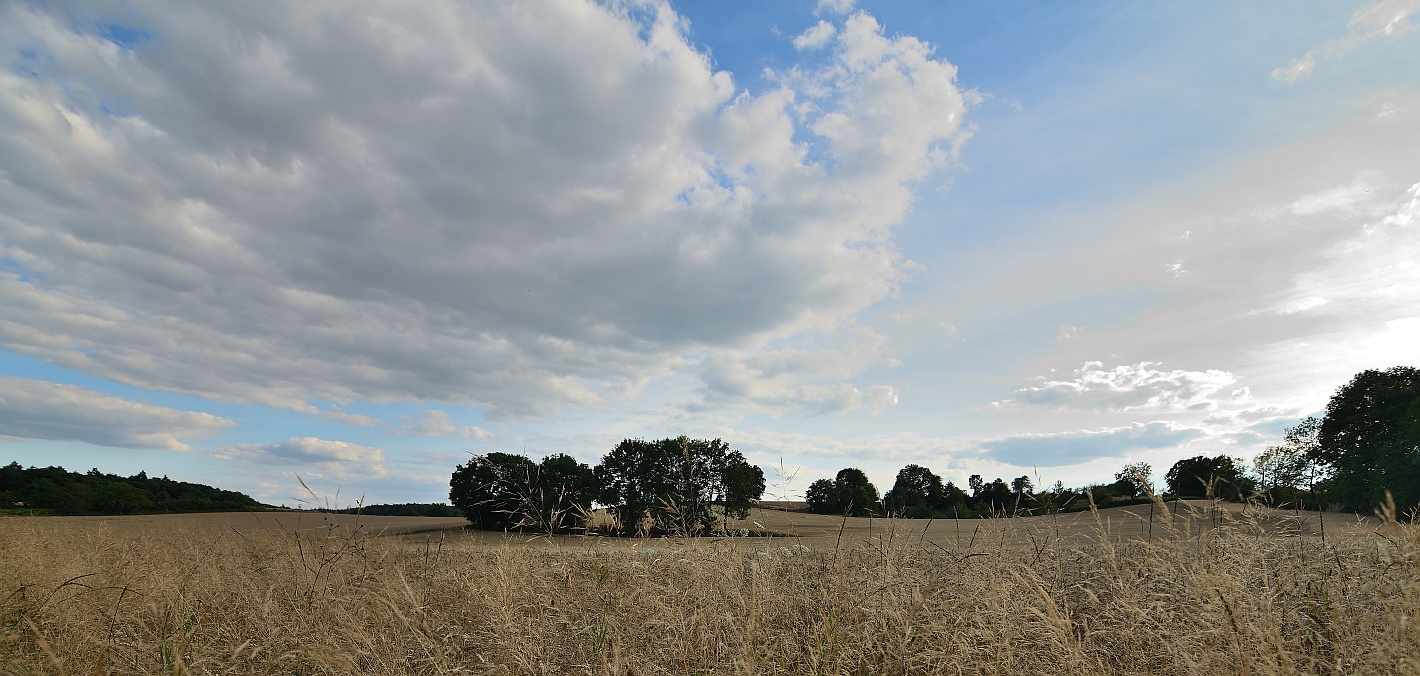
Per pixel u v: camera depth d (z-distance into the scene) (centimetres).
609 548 533
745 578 430
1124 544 437
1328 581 353
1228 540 398
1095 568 411
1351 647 269
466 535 668
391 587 423
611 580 450
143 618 411
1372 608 288
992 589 331
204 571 528
